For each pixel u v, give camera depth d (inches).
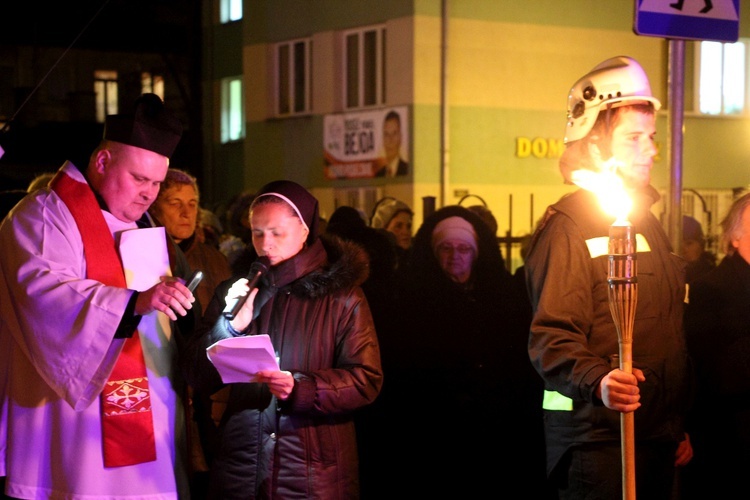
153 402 143.1
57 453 137.4
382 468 207.9
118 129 140.2
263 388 143.0
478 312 207.0
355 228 220.2
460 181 635.5
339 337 144.4
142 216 152.8
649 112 144.9
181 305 131.3
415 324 206.4
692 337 167.6
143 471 140.5
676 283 143.2
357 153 662.5
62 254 136.9
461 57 631.8
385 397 207.3
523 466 209.0
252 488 141.1
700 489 168.6
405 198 627.5
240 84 816.3
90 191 141.2
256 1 737.6
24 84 990.4
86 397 134.5
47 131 706.2
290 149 719.7
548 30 656.4
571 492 142.8
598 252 139.8
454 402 204.2
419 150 621.9
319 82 688.4
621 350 125.6
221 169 835.4
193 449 203.3
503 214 648.4
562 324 136.5
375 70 650.2
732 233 167.2
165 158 143.0
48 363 133.2
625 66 145.7
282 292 145.3
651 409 138.4
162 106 142.7
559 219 141.9
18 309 135.0
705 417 166.4
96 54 1013.2
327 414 139.8
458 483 205.5
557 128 665.6
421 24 617.6
